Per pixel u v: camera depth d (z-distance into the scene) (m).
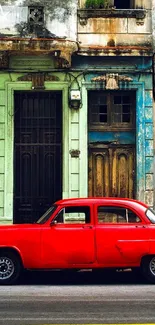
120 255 12.73
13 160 18.61
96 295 11.32
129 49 18.53
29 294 11.51
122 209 12.96
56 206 13.01
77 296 11.20
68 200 13.08
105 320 8.95
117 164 18.92
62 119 18.70
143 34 18.78
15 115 18.88
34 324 8.70
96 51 18.53
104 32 18.70
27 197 18.83
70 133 18.61
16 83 18.61
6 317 9.16
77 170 18.56
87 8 18.62
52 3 18.36
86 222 12.92
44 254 12.73
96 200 13.03
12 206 18.47
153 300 10.66
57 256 12.72
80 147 18.58
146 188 18.62
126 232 12.77
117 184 18.89
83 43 18.64
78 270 13.86
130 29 18.77
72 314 9.38
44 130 18.94
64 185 18.50
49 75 18.66
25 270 13.50
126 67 18.75
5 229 12.88
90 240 12.73
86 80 18.69
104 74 18.69
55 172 18.89
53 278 14.05
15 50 17.98
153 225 12.88
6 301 10.58
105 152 18.95
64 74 18.66
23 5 18.33
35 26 18.27
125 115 18.98
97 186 18.89
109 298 10.92
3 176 18.47
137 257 12.76
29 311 9.62
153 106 18.77
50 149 18.91
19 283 13.20
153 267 12.88
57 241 12.73
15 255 12.91
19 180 18.84
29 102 18.95
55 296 11.20
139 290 12.03
